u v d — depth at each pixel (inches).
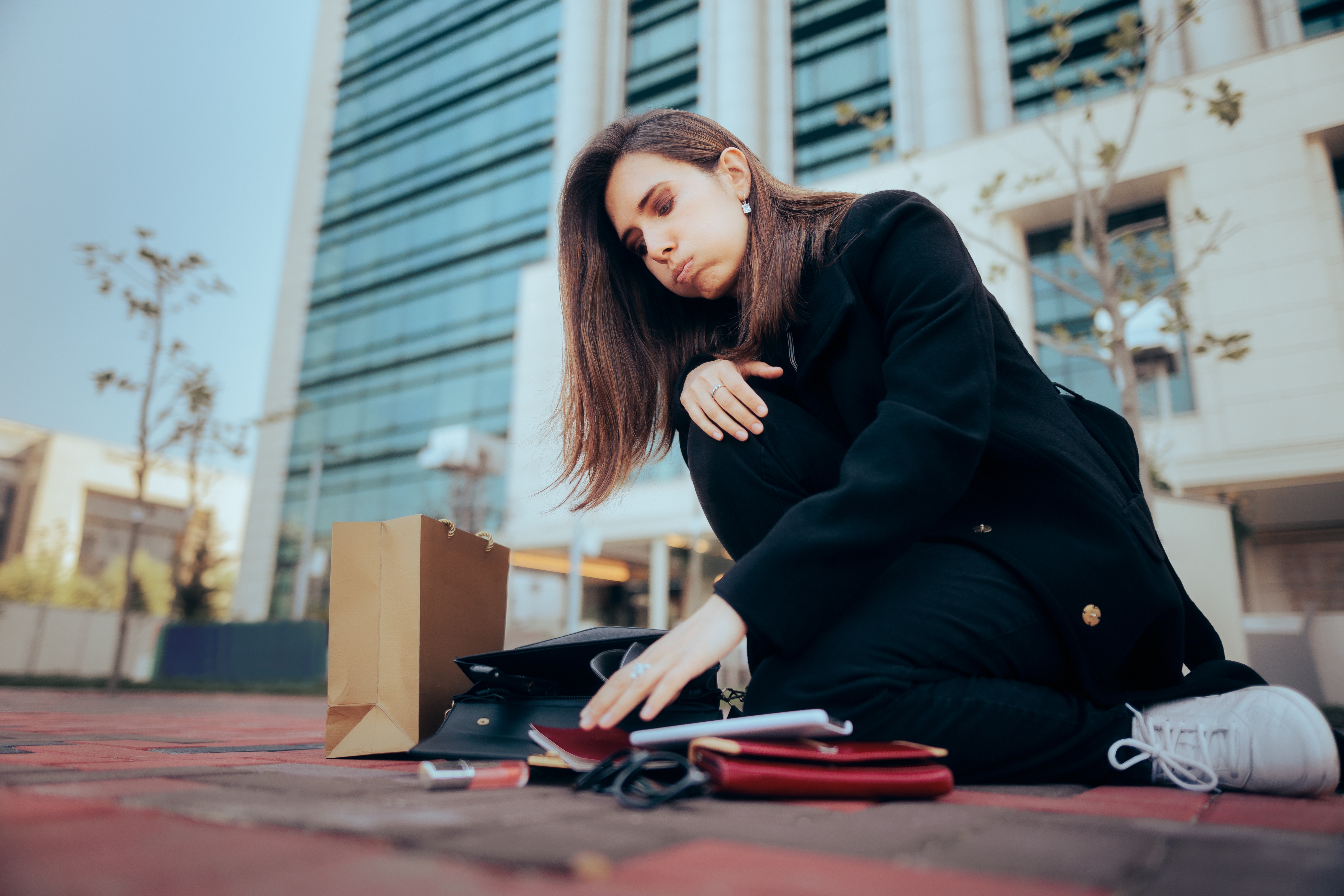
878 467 37.9
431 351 828.0
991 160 464.1
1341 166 426.6
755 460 46.1
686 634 35.8
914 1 698.8
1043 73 193.0
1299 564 483.2
